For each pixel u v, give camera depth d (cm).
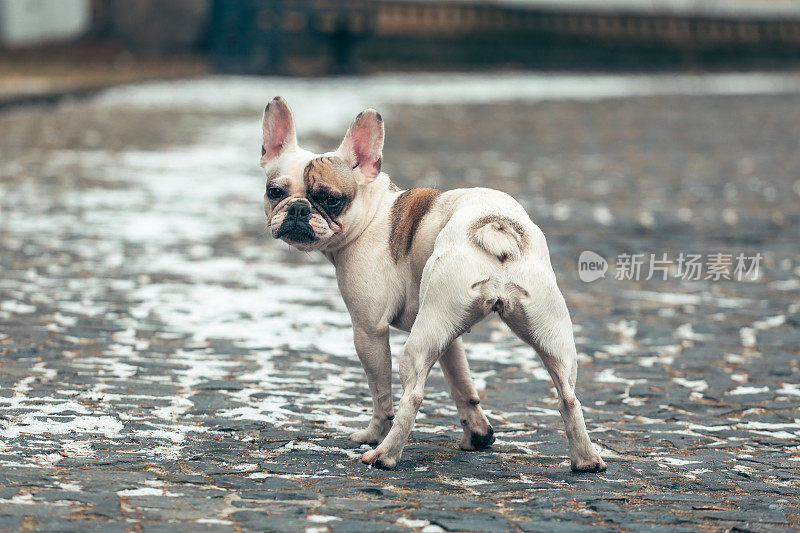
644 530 627
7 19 6425
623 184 2378
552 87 5753
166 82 5284
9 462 720
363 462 754
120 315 1202
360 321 795
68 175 2338
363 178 789
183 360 1033
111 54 6481
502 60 7225
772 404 939
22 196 2036
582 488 710
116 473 708
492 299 715
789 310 1299
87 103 4131
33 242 1608
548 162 2738
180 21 6812
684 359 1085
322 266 1529
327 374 1008
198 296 1312
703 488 719
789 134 3562
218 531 606
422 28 7088
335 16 6009
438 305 725
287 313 1245
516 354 1104
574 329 1209
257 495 676
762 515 661
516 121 3841
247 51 5888
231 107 4147
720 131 3634
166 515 629
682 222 1888
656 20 7756
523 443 827
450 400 952
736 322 1242
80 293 1301
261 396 927
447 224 750
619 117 4091
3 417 828
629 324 1234
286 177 782
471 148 3002
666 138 3394
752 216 1958
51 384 930
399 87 5438
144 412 863
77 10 6994
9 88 4134
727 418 901
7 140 2923
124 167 2495
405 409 738
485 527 624
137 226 1773
